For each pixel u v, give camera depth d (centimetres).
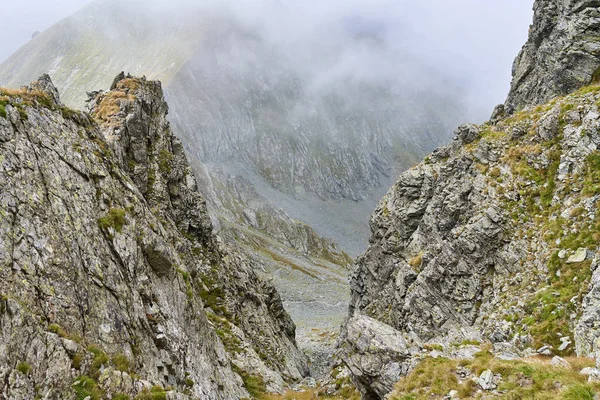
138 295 2320
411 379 2264
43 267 1739
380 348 2548
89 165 2477
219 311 4988
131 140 4762
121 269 2255
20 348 1421
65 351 1588
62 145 2344
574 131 3922
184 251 4719
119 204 2550
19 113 2144
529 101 6081
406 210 5850
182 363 2469
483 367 2081
